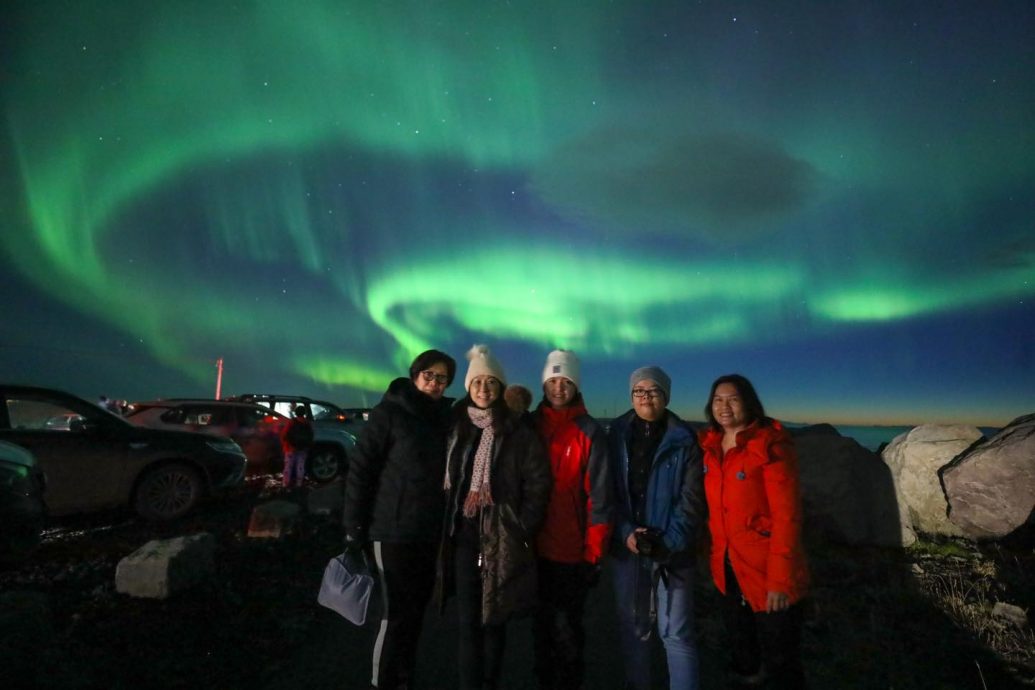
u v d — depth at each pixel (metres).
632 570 2.92
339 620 4.30
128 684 3.07
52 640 2.84
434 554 2.93
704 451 3.00
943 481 6.65
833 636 4.01
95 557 5.36
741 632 2.93
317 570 5.41
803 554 2.65
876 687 3.33
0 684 2.50
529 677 3.45
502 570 2.73
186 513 7.16
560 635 2.86
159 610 3.95
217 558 5.16
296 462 9.56
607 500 2.84
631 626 2.90
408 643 2.83
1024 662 3.55
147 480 6.91
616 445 3.11
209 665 3.44
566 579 2.87
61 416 6.73
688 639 2.78
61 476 6.34
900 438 7.57
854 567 5.50
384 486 2.88
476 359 2.98
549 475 2.86
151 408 10.18
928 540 6.54
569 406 3.08
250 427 10.58
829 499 6.31
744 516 2.75
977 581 5.09
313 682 3.32
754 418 2.87
